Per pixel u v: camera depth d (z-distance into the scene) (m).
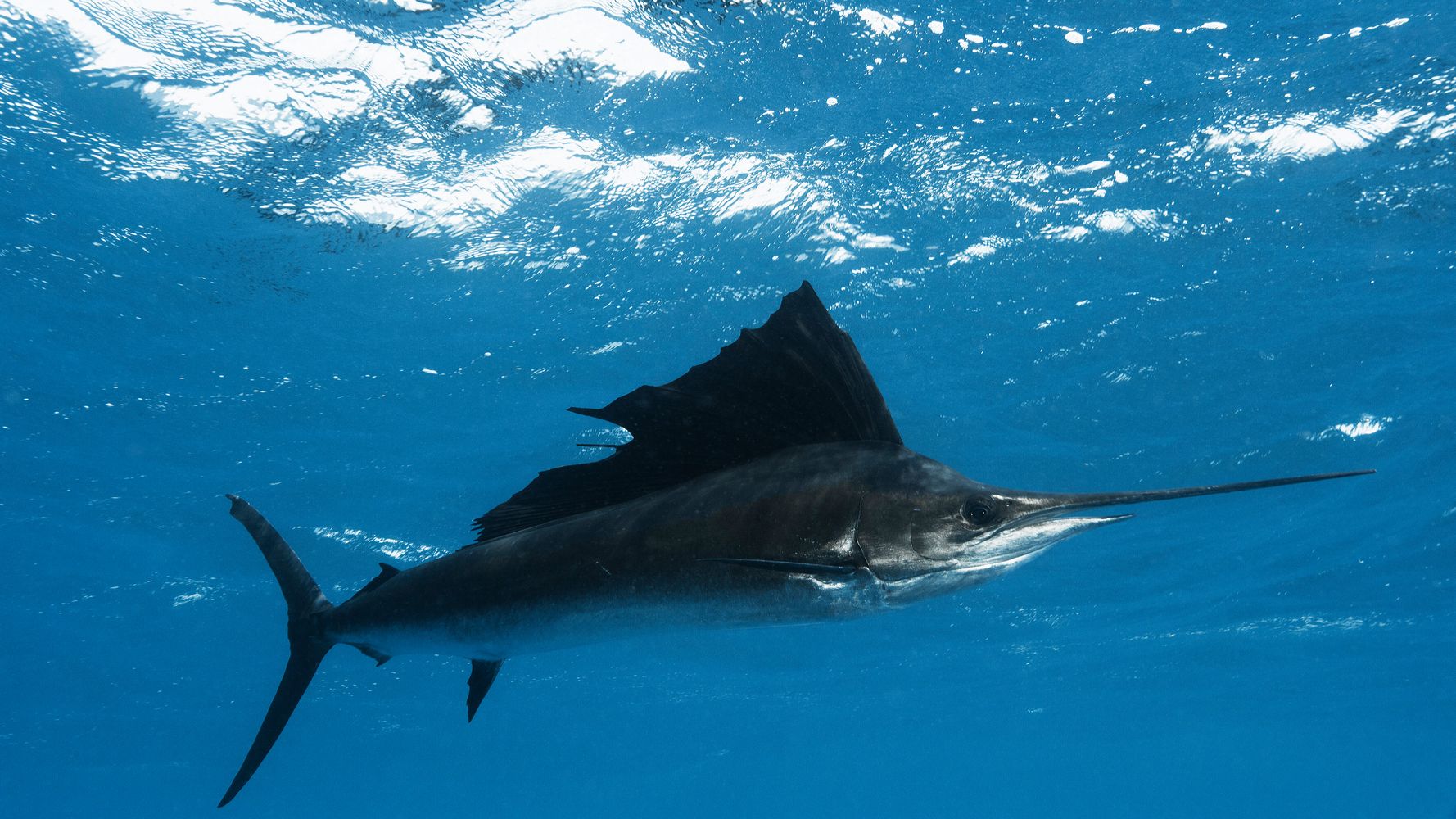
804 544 1.95
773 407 2.18
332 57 7.04
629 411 2.28
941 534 1.87
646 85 7.41
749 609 2.00
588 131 7.74
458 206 8.23
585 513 2.31
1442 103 7.36
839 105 7.66
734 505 2.05
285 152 7.62
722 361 2.20
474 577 2.38
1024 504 1.84
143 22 6.74
